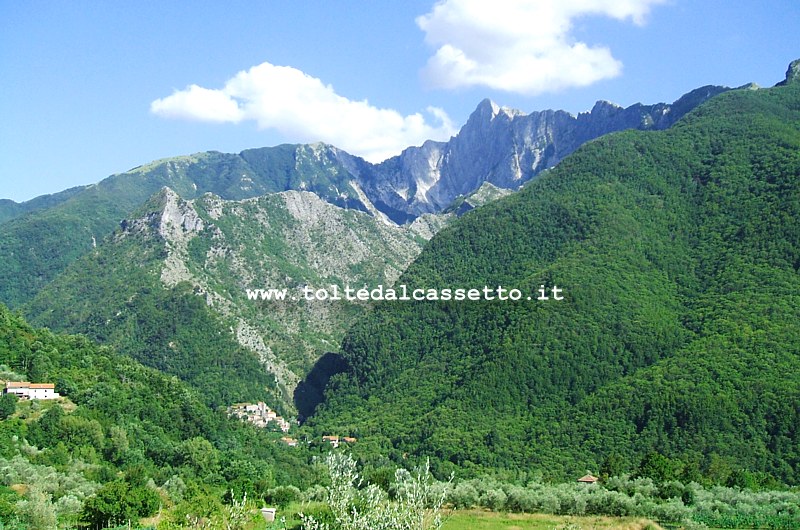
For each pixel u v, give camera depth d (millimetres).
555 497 100312
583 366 182875
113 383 173875
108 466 127312
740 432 140500
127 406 162250
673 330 187125
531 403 180875
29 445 123062
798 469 129000
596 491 105250
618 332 189250
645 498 101000
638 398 161250
